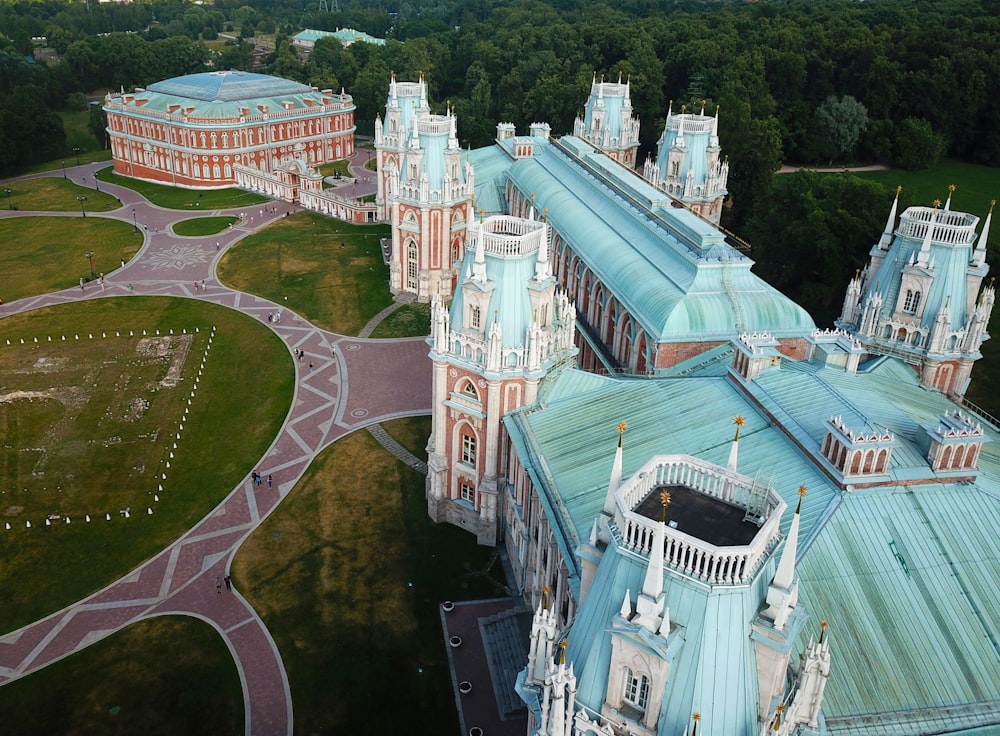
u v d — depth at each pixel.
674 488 41.81
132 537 80.31
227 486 88.31
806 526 48.41
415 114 171.12
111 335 126.69
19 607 71.19
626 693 36.34
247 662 65.19
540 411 70.69
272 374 113.81
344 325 130.25
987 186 199.12
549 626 39.41
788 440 56.44
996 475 53.50
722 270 83.75
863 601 44.97
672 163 128.12
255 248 166.12
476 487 78.06
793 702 37.66
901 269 73.50
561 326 76.00
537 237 72.81
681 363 80.44
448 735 58.94
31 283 147.88
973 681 42.78
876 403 57.88
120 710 60.75
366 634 68.00
